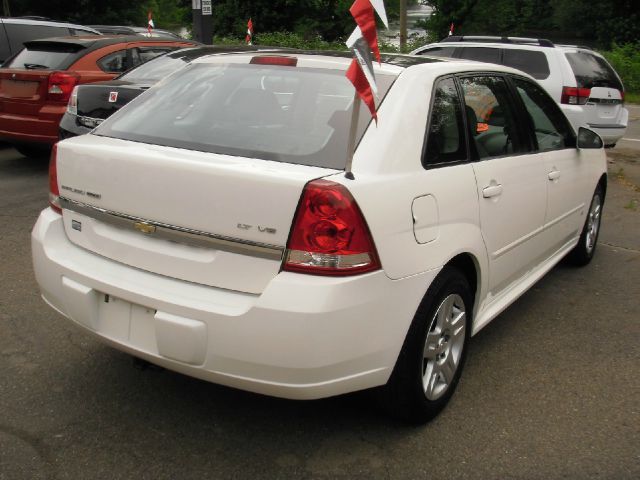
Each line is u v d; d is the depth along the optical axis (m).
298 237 2.52
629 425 3.25
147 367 3.40
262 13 29.38
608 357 4.00
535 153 4.19
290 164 2.73
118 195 2.88
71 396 3.29
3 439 2.92
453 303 3.20
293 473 2.78
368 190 2.64
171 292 2.70
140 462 2.81
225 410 3.23
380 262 2.65
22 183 7.79
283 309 2.49
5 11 33.16
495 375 3.71
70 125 7.06
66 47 8.38
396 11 35.94
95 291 2.93
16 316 4.16
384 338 2.72
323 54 3.50
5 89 8.14
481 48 10.35
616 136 9.83
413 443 3.02
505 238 3.71
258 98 3.19
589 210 5.41
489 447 3.02
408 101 3.05
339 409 3.27
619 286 5.28
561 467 2.90
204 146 2.96
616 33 37.97
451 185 3.13
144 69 7.69
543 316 4.62
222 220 2.61
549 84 9.64
